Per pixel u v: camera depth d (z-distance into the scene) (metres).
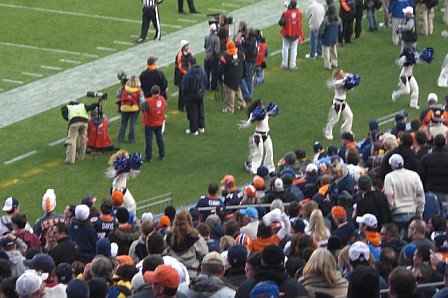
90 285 19.80
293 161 40.47
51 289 22.45
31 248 29.00
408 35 59.81
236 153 48.38
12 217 31.17
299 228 27.12
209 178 45.62
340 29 59.47
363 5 63.91
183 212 26.23
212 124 51.69
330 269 20.28
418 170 33.59
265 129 45.56
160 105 46.47
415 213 31.61
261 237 25.66
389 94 55.62
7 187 44.22
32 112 52.16
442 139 33.88
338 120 49.81
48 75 57.19
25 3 69.38
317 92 55.97
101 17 66.88
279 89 56.25
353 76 48.47
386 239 26.98
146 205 42.22
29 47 61.44
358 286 17.03
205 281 19.59
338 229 27.98
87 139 47.59
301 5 70.31
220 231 31.00
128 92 48.22
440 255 24.12
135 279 20.89
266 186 40.09
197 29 65.31
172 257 23.83
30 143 48.69
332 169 33.88
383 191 33.91
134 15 67.44
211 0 71.31
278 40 63.75
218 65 54.47
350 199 31.78
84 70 58.03
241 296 18.86
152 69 49.06
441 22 68.00
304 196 36.31
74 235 30.14
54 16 66.88
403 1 62.81
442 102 54.66
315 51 60.91
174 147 48.94
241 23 53.84
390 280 18.02
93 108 47.50
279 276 18.86
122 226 30.45
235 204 37.00
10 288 20.34
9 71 57.62
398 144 37.06
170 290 17.66
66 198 43.25
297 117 52.56
